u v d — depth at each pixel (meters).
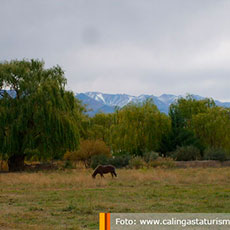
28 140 35.91
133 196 15.91
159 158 37.16
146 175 24.20
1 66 38.19
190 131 47.81
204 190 17.45
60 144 37.66
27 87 37.00
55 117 36.88
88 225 10.31
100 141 43.09
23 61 40.03
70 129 37.78
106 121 76.62
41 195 16.73
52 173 30.80
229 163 37.34
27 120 36.19
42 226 10.07
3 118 35.44
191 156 40.66
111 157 42.09
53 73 40.25
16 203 14.48
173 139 47.50
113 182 21.83
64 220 10.98
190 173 27.42
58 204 13.97
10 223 10.41
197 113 56.84
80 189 18.95
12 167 38.41
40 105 36.59
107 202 14.22
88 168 38.25
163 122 48.44
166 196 15.70
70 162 40.16
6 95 36.88
